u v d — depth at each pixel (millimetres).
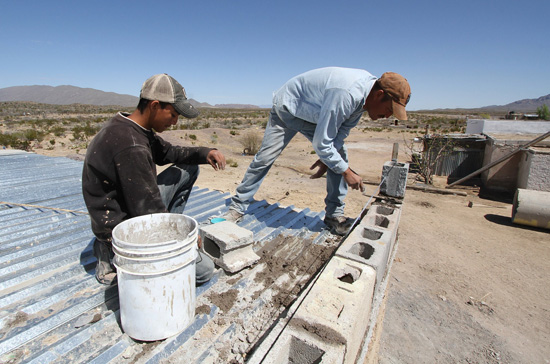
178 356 1695
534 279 5953
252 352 1774
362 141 25750
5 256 2516
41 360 1582
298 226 3820
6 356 1599
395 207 3861
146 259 1539
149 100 1978
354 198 10086
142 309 1628
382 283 2863
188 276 1763
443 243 7375
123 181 1854
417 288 5578
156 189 1967
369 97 2848
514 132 19109
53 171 5656
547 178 9734
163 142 2713
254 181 3521
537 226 8289
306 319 1527
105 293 2129
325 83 2785
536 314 4992
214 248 2729
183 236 1968
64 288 2150
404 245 7199
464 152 13133
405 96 2682
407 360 4074
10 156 6812
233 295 2240
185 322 1823
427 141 13383
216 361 1697
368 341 2258
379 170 14508
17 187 4555
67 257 2527
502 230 8234
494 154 11602
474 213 9453
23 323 1830
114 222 2000
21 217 3463
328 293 1759
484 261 6590
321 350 1393
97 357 1614
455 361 4105
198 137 22984
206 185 10781
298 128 3297
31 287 2102
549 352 4262
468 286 5688
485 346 4344
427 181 12406
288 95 3143
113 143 1845
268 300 2270
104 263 2186
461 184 12430
